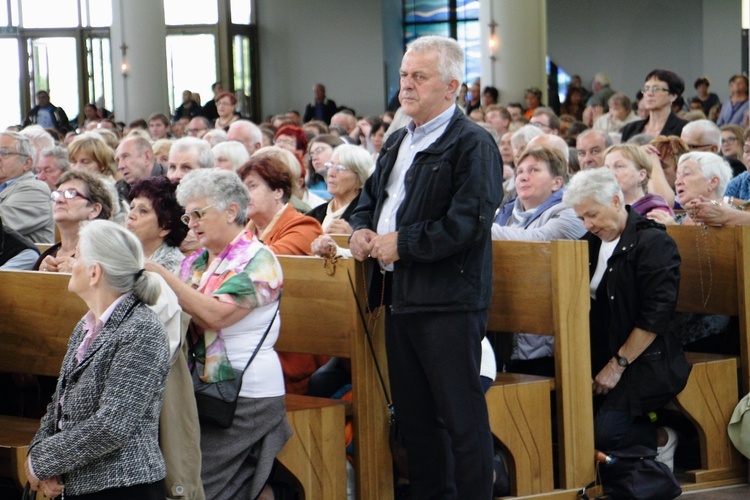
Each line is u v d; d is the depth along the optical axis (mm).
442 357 4613
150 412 3848
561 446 5379
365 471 5152
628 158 6551
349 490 5770
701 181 6578
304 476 5016
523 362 6004
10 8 28156
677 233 6180
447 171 4602
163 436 4078
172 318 4121
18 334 5477
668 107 9406
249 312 4719
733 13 26609
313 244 5355
